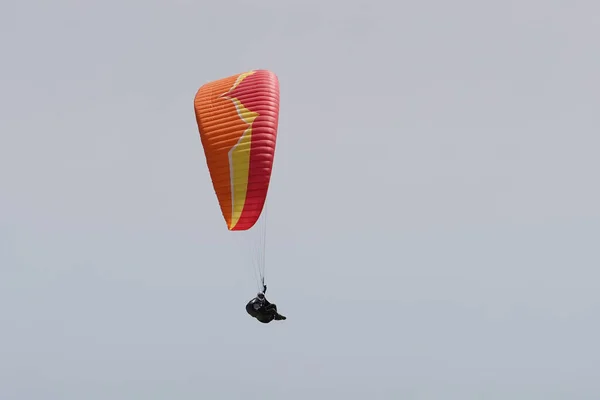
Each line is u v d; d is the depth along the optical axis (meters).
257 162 65.56
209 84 74.38
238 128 67.06
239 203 66.06
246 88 69.94
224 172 67.00
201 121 69.88
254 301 66.31
